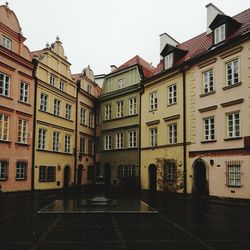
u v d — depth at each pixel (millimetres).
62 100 36656
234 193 24141
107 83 42719
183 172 29375
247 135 23547
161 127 33062
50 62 34594
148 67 41094
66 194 30438
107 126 41719
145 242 10398
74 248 9555
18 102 29688
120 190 37125
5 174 27766
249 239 10984
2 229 12508
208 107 27172
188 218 15891
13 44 29484
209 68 27625
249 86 23750
